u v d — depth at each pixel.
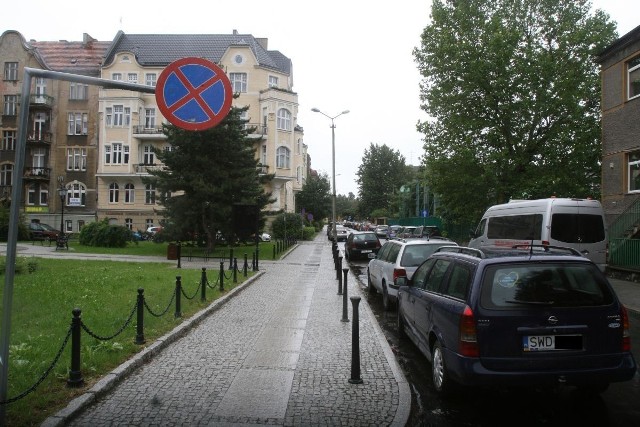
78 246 33.22
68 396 5.25
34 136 49.75
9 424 4.48
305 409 5.16
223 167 29.14
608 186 21.91
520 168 26.08
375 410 5.16
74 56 53.44
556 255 5.40
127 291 12.88
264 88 50.25
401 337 8.51
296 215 48.84
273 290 14.65
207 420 4.84
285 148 49.84
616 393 5.78
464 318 5.02
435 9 26.97
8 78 50.41
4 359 4.48
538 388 5.92
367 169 92.19
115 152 49.44
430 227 35.94
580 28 25.56
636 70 20.48
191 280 15.48
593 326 4.95
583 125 26.06
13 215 4.52
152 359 6.99
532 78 24.59
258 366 6.69
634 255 17.03
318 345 7.88
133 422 4.76
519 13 26.83
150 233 46.22
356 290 15.08
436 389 5.80
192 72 4.85
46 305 10.45
